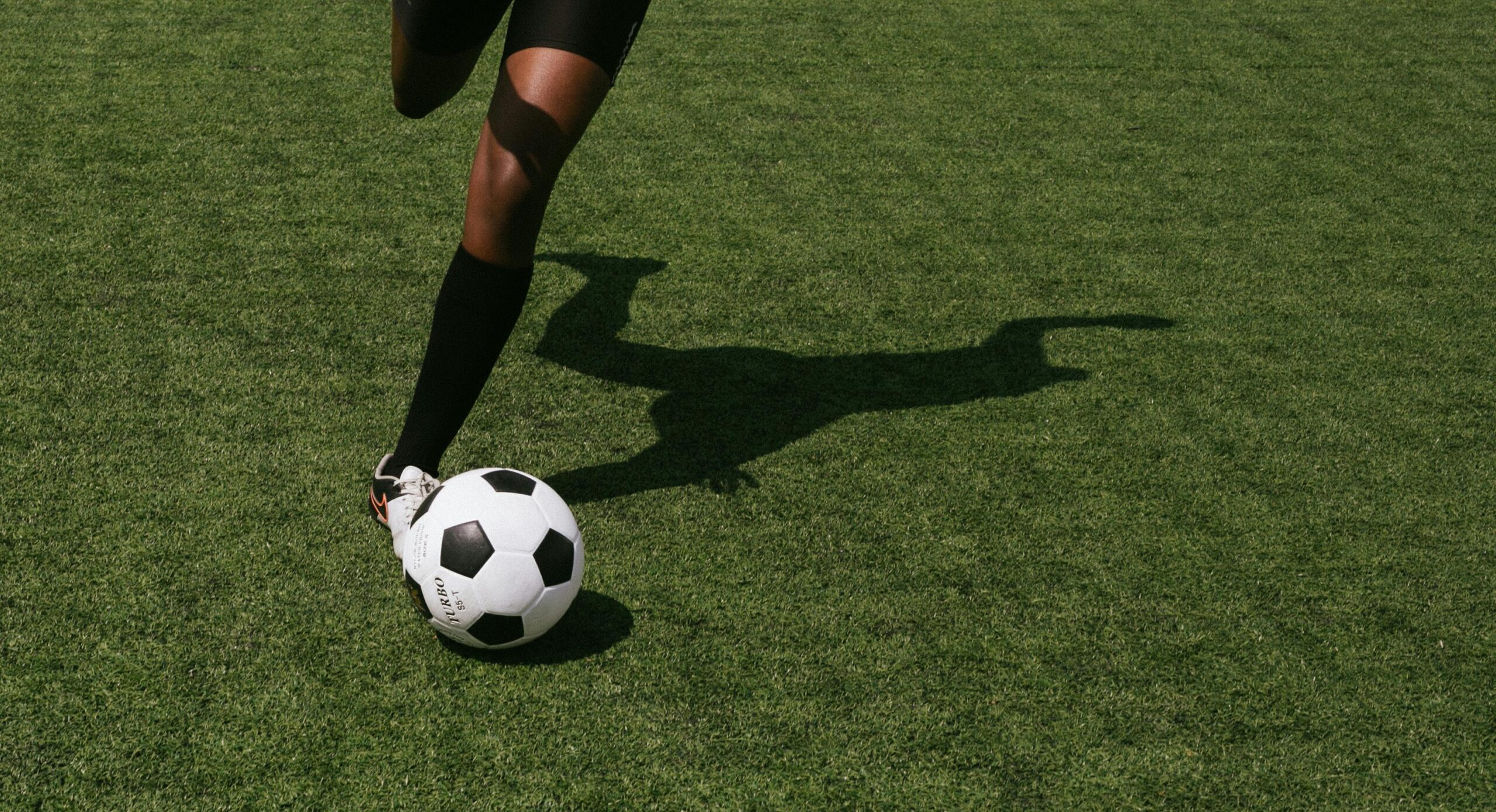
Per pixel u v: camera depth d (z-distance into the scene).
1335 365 3.37
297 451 2.69
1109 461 2.86
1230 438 2.99
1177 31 6.27
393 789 1.83
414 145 4.44
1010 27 6.21
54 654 2.05
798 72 5.46
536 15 2.21
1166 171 4.68
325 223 3.83
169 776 1.82
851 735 2.00
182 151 4.27
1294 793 1.93
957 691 2.11
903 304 3.60
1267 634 2.30
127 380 2.92
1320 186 4.62
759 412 2.99
